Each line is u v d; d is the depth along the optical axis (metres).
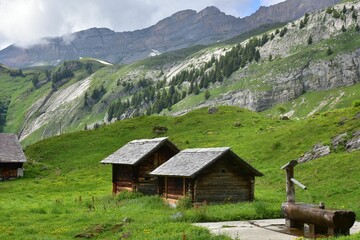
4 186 85.75
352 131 70.12
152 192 60.19
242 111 144.25
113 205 50.00
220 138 110.06
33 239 30.08
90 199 57.12
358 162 57.66
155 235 28.36
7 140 110.25
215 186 47.62
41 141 140.38
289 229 31.56
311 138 77.50
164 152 61.56
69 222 36.94
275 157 76.12
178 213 36.62
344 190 49.03
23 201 57.88
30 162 112.12
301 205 30.22
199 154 49.94
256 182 64.00
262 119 130.62
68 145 129.88
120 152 66.12
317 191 51.34
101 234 31.31
